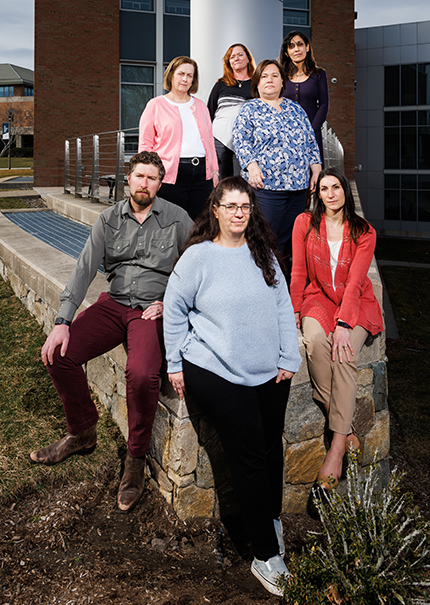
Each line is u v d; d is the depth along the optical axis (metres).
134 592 2.25
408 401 5.41
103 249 2.83
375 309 3.13
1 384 3.76
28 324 4.79
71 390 2.76
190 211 3.83
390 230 24.47
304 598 2.18
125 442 3.21
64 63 13.77
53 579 2.29
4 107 45.75
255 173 3.28
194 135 3.67
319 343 2.94
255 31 5.09
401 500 2.51
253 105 3.36
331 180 2.93
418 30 22.84
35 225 7.98
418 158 23.56
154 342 2.62
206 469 2.78
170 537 2.63
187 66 3.57
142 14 14.23
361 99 24.12
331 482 2.56
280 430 2.46
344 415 2.93
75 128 14.04
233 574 2.46
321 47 15.87
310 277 3.14
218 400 2.25
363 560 2.19
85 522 2.64
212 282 2.24
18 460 2.97
